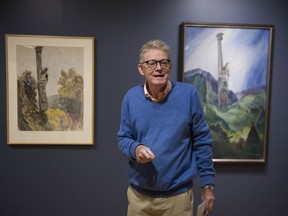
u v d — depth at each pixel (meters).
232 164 2.04
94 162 2.00
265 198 2.08
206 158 1.31
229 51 1.93
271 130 2.04
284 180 2.07
